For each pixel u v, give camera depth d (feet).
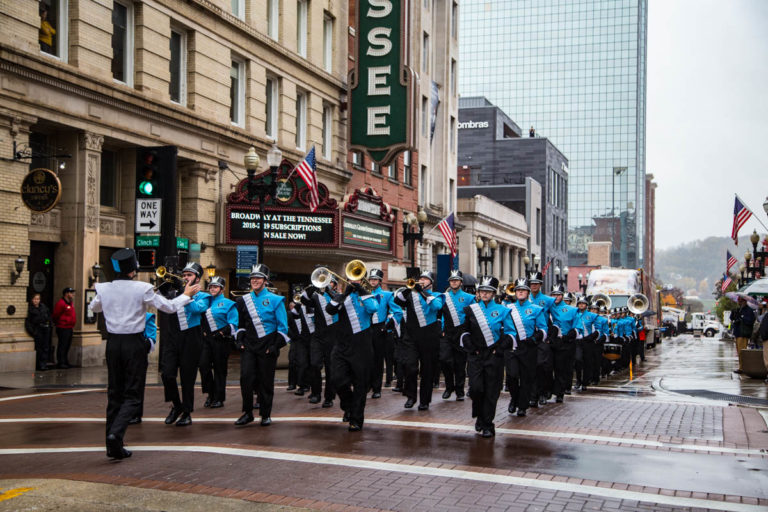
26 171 62.13
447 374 47.39
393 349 54.85
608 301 68.74
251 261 69.36
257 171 89.97
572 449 31.14
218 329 41.37
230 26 86.43
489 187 259.39
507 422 38.22
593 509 22.43
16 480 24.63
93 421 37.60
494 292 33.96
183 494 23.08
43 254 67.05
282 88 97.50
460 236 181.88
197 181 81.71
